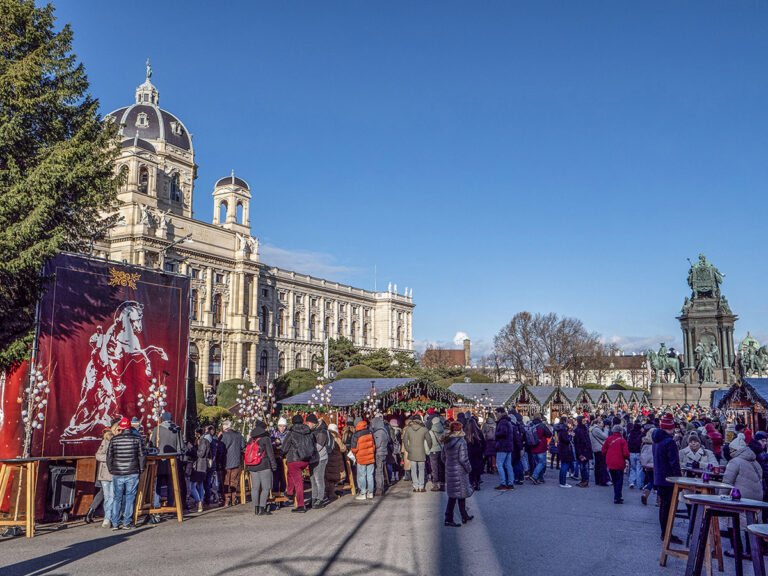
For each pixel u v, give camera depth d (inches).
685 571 398.0
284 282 3937.0
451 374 3863.2
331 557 425.7
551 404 1909.4
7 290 622.5
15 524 501.4
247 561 414.9
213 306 3218.5
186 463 673.6
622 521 573.9
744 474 440.5
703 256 2748.5
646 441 677.3
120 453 531.8
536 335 3900.1
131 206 2760.8
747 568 430.0
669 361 2871.6
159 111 3388.3
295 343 3983.8
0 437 594.9
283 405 1159.6
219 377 3238.2
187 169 3440.0
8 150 702.5
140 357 689.6
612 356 5570.9
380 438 762.2
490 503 674.2
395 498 724.7
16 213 643.5
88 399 633.0
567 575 390.0
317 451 650.8
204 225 3166.8
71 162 685.9
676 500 421.4
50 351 609.9
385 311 4972.9
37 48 750.5
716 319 2682.1
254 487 609.3
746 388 1164.5
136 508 562.9
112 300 670.5
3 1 727.7
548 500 698.2
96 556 430.3
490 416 956.6
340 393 1165.1
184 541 480.7
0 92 688.4
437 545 463.5
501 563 414.3
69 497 592.1
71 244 844.0
